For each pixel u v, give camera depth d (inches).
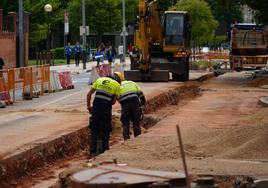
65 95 2529.5
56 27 6914.4
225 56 5777.6
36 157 1252.5
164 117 1888.5
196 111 2039.9
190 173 885.8
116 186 467.5
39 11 5064.0
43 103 2229.3
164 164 978.1
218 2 3668.8
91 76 3137.3
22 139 1360.7
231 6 3631.9
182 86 2930.6
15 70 2316.7
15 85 2342.5
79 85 3110.2
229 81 3540.8
